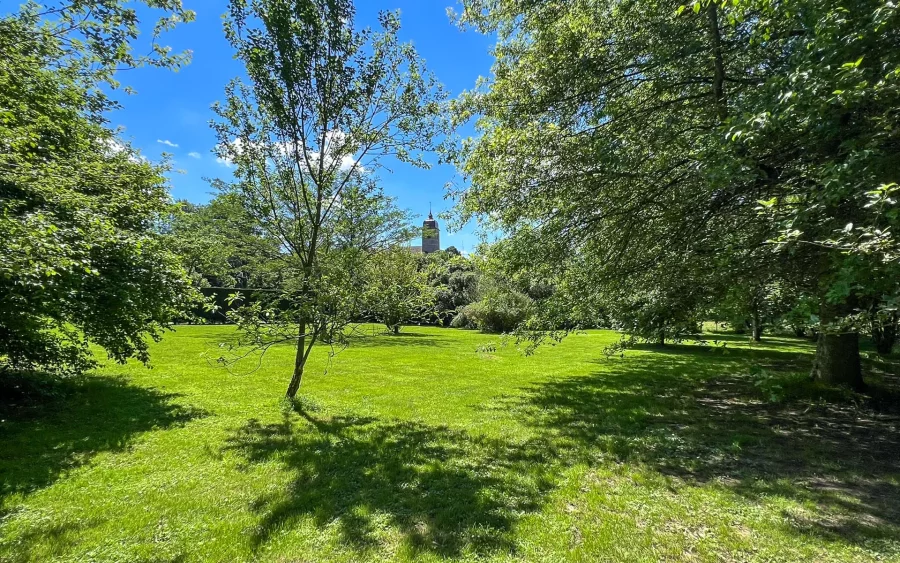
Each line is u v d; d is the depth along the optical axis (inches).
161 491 150.6
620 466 179.2
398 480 163.2
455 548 117.9
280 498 146.7
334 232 276.8
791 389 305.3
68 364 267.0
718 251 194.5
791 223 124.3
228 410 263.7
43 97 220.8
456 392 335.3
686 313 208.5
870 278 114.1
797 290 183.0
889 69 127.0
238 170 252.5
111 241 201.5
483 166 285.1
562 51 276.5
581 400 308.7
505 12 308.0
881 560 111.0
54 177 194.5
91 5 211.8
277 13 225.9
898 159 124.3
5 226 142.9
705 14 237.0
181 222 336.2
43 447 189.0
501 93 300.5
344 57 246.5
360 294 245.0
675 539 121.8
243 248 287.4
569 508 141.3
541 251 290.8
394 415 263.1
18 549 113.5
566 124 292.8
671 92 287.3
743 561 111.3
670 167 238.8
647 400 307.4
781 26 173.2
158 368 397.7
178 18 239.1
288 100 244.7
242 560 111.5
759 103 160.6
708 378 402.3
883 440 211.3
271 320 240.2
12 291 170.4
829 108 141.9
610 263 282.0
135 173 274.4
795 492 151.9
